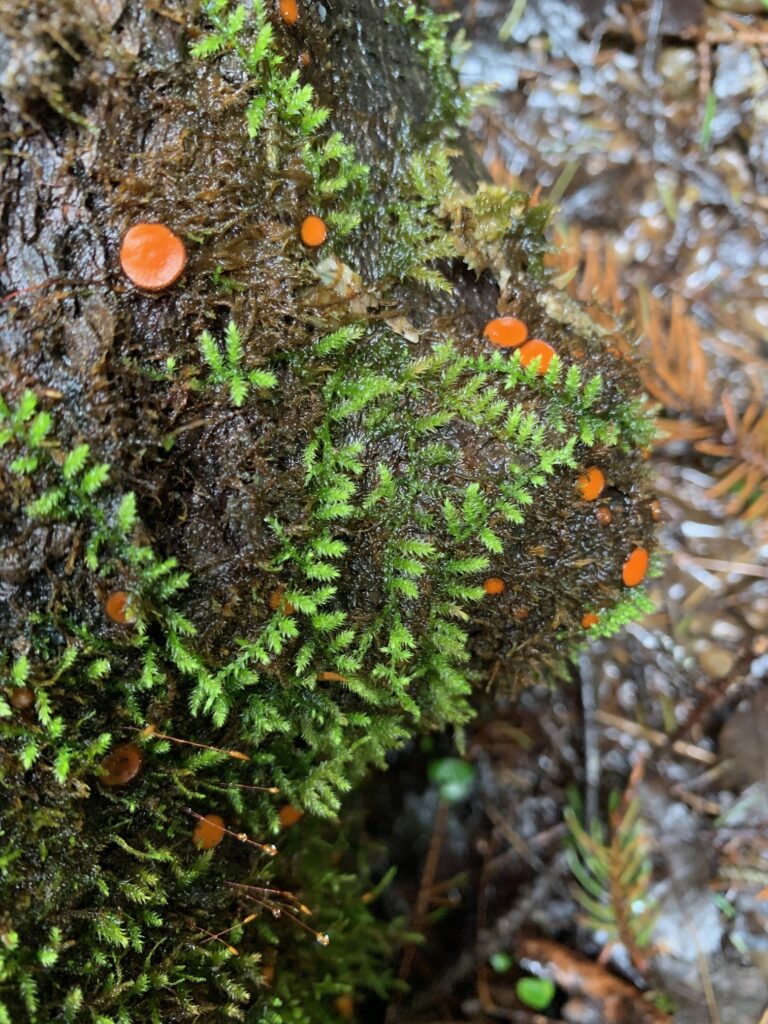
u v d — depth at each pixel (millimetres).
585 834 281
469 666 223
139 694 186
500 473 199
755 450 284
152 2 175
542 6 299
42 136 175
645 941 269
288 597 192
